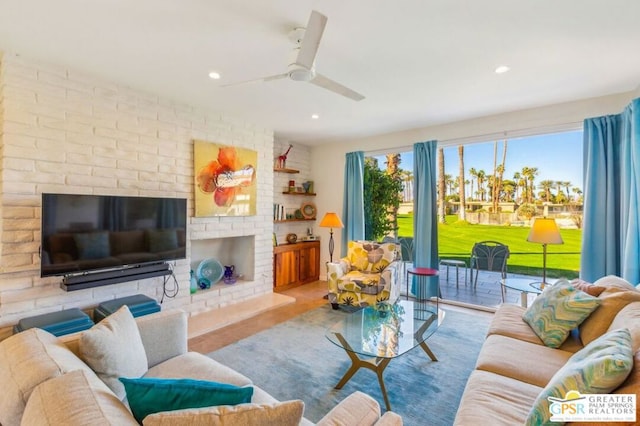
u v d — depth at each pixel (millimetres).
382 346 2133
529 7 1764
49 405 829
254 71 2615
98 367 1294
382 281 3654
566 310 1935
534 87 2928
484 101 3312
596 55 2314
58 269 2396
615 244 2986
